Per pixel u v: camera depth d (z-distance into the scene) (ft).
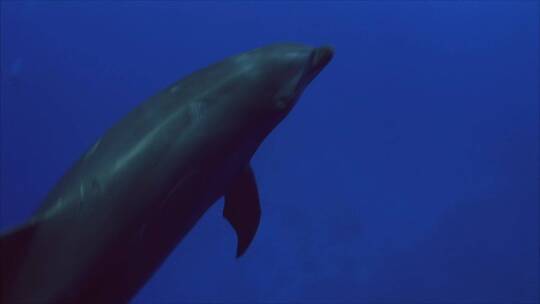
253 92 7.64
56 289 6.78
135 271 7.29
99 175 7.00
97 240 6.88
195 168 7.35
